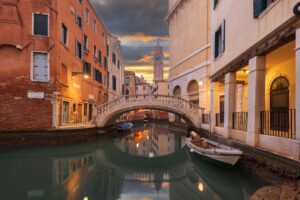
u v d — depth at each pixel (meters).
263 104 8.35
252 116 8.50
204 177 10.43
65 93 17.78
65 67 17.95
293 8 5.91
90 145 17.84
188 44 25.17
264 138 7.80
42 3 15.76
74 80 20.02
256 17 8.52
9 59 15.24
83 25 22.73
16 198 7.73
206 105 20.70
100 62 29.28
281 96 10.77
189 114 20.14
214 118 14.66
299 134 5.89
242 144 9.17
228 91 11.41
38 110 15.50
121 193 8.64
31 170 10.99
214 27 14.52
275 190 6.09
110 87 35.44
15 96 15.23
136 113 51.66
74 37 20.09
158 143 21.05
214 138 13.64
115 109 19.88
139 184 9.80
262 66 8.37
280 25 6.69
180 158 15.19
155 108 20.28
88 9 24.45
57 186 8.98
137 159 15.10
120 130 26.55
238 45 10.36
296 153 5.93
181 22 27.38
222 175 9.76
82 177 10.60
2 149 14.27
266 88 11.98
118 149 17.98
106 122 20.02
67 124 18.30
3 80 15.13
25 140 14.81
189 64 24.72
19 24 15.29
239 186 8.80
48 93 15.72
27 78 15.43
